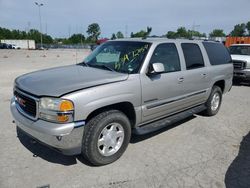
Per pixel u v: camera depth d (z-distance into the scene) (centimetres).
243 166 393
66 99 321
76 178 347
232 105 761
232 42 2459
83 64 484
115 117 372
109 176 354
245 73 1094
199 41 574
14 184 329
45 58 2762
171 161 401
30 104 352
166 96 456
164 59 455
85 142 355
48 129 322
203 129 545
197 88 541
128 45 460
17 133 480
